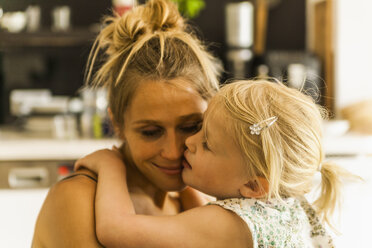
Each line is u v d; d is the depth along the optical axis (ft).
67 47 10.44
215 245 2.67
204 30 10.83
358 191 7.85
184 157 2.82
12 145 7.39
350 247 7.69
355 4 9.21
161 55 2.66
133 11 3.14
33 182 7.46
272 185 2.68
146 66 2.67
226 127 2.80
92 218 2.52
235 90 2.92
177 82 2.63
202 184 2.84
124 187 2.70
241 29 9.39
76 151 7.54
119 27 2.97
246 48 9.46
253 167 2.79
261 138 2.75
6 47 10.30
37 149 7.44
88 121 8.20
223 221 2.71
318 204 3.22
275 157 2.71
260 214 2.80
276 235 2.78
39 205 7.44
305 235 3.16
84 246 2.40
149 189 3.09
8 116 10.37
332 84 9.45
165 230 2.57
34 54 10.41
